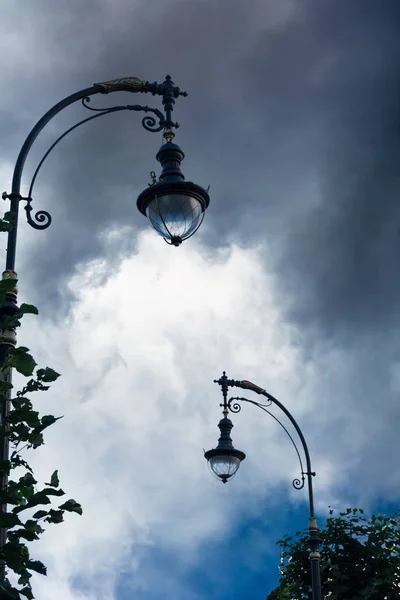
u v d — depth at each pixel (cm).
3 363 586
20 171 730
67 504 575
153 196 820
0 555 549
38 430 577
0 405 572
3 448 565
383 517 1714
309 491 1520
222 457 1633
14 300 644
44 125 767
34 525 566
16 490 566
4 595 542
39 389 590
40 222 749
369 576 1675
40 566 568
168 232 831
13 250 676
